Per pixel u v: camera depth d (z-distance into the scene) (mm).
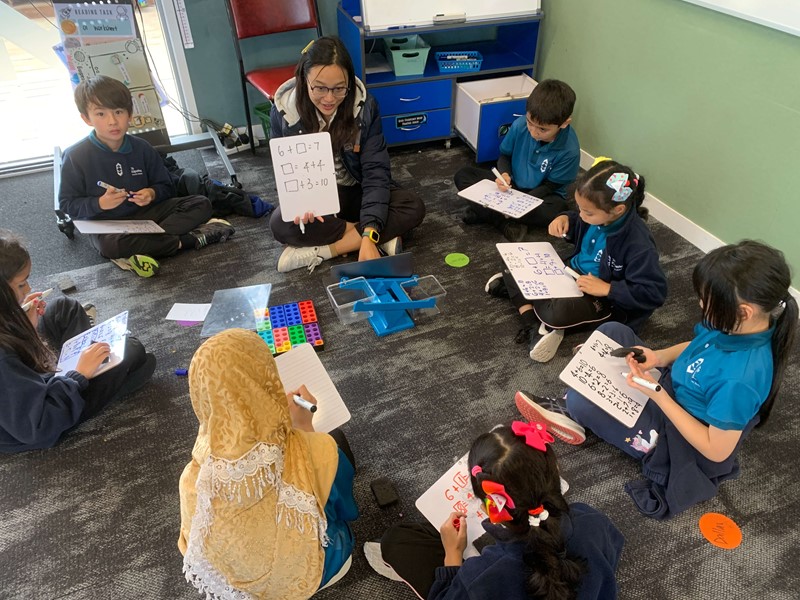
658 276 1792
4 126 3215
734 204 2232
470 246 2484
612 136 2775
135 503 1550
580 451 1660
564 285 1947
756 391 1271
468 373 1904
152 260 2291
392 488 1547
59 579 1395
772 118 1988
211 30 2910
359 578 1390
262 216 2691
